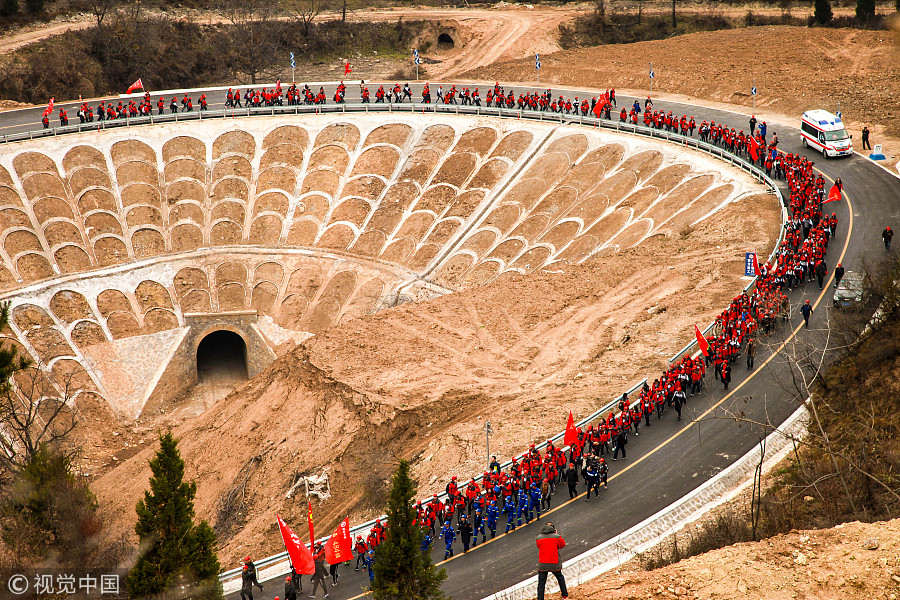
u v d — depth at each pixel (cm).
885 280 5191
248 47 14425
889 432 4144
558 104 10731
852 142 9181
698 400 5278
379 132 10650
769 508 3825
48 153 9956
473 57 14725
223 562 5166
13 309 8512
